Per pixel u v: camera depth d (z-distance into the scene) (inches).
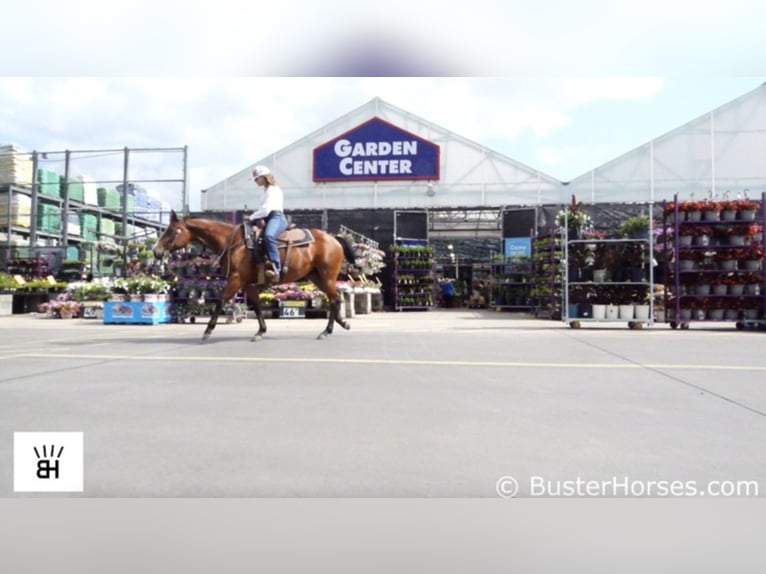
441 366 155.3
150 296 371.9
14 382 128.6
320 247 248.4
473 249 1008.9
